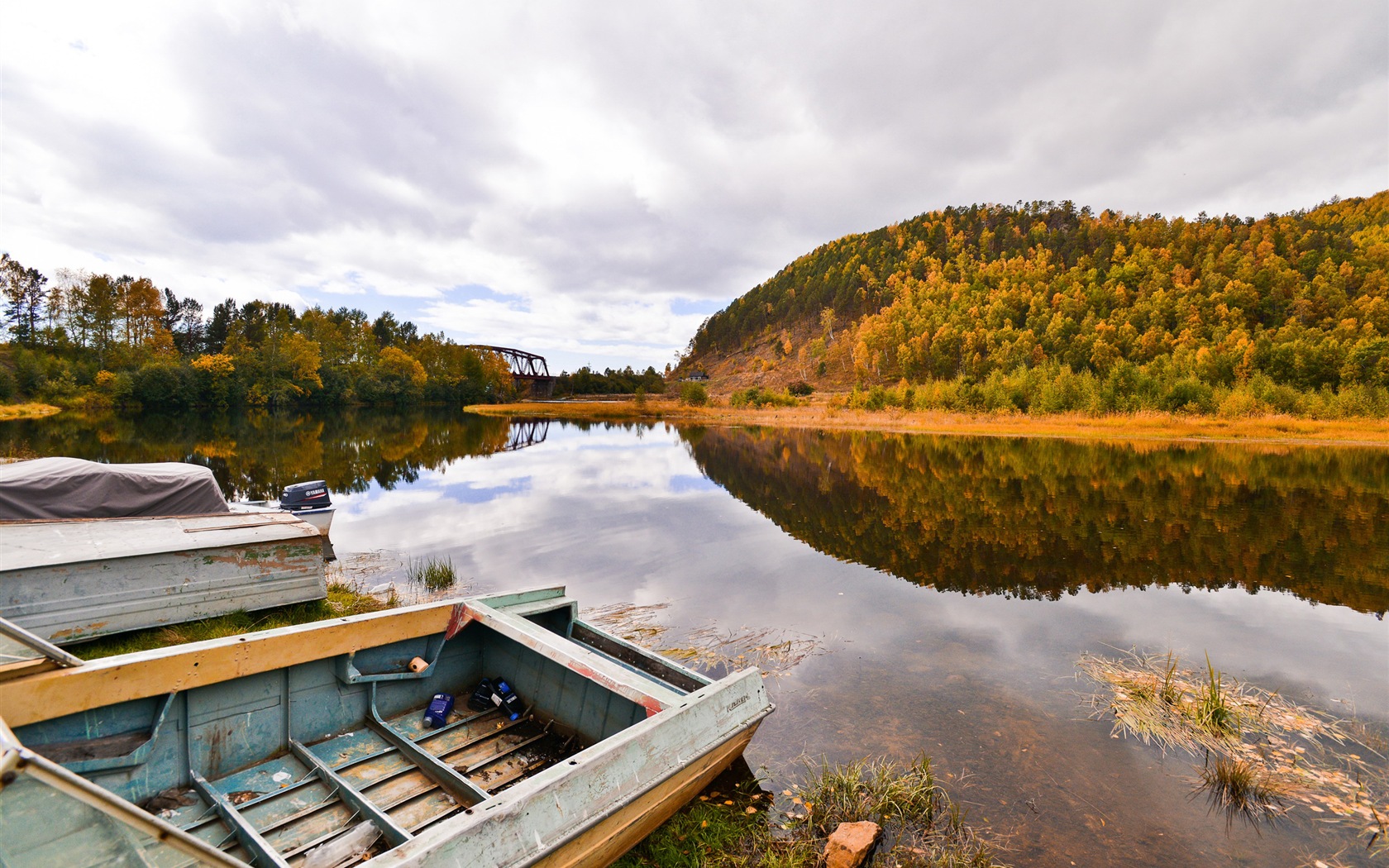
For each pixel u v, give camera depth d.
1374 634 8.02
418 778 4.09
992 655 7.25
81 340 74.56
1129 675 6.69
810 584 9.95
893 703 6.06
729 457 28.91
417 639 5.05
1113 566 11.11
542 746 4.60
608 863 3.65
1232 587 9.99
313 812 3.67
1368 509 15.91
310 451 28.11
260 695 4.14
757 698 4.65
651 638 7.61
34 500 6.96
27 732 3.22
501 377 105.62
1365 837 4.23
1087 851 4.06
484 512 15.42
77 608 5.70
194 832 3.42
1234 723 5.71
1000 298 106.56
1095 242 145.75
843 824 4.07
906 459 28.30
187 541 6.55
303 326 94.75
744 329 195.12
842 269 181.50
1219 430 39.69
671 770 3.70
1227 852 4.06
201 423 46.31
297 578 7.20
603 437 40.88
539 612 5.41
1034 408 51.19
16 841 1.78
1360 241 105.56
